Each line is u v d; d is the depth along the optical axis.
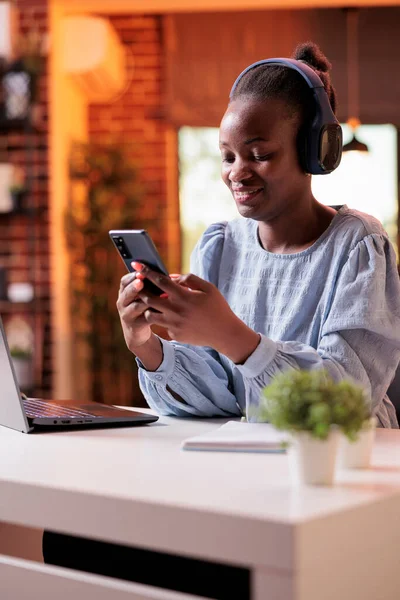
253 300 1.64
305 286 1.56
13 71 5.19
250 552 0.82
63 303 5.49
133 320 1.42
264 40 5.80
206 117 5.89
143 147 5.95
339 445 1.07
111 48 5.41
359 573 0.88
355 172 4.69
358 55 5.72
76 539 1.36
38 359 5.35
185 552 0.86
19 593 1.00
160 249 5.80
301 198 1.59
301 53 1.66
